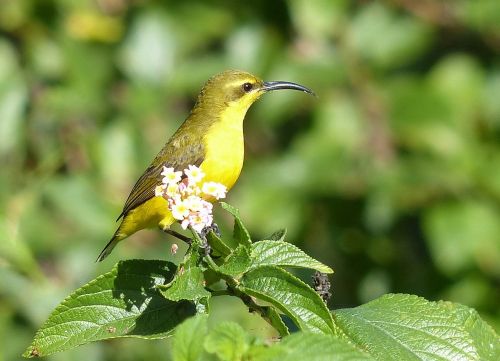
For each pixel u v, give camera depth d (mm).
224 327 4805
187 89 14031
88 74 13898
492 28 14094
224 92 10672
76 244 13031
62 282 12836
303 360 4762
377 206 13602
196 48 14250
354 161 13781
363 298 14000
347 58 14070
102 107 13875
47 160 13383
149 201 10117
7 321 12523
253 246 5941
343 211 13875
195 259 5949
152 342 12773
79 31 14031
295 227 13727
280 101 13781
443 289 13523
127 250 13086
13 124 13688
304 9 13906
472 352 5766
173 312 6250
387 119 13852
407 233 13969
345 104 13945
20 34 14008
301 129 14047
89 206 13180
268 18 14266
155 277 6297
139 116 13859
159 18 14148
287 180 13773
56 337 6109
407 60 14469
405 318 5926
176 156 10250
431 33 14195
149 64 14047
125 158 13727
